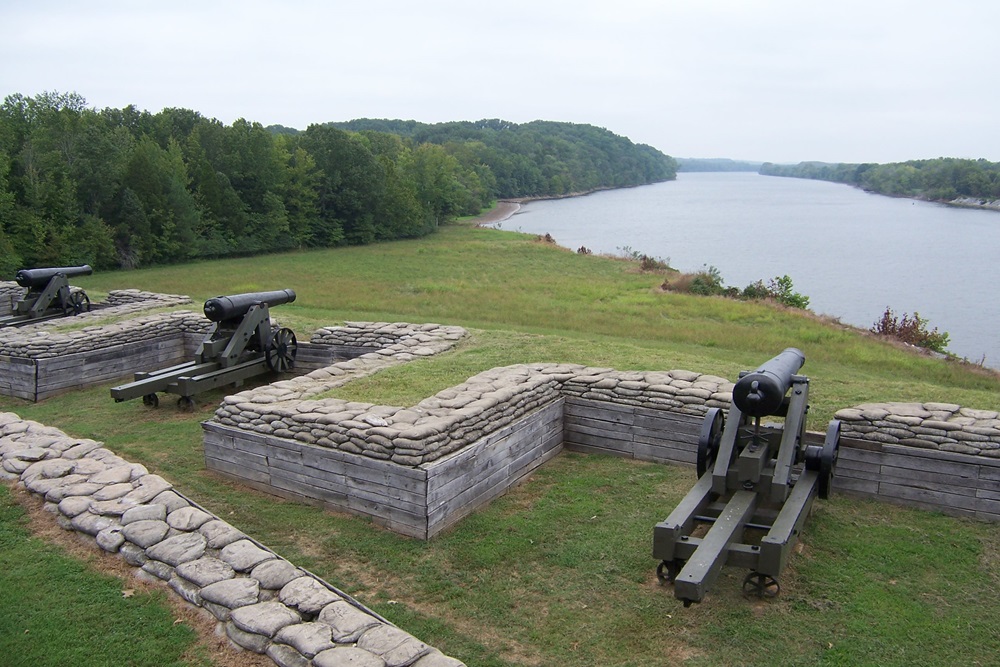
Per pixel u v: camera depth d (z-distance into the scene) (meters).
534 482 8.53
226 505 7.81
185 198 44.28
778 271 50.12
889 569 6.55
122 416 10.97
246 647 4.97
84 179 40.66
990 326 32.69
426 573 6.51
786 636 5.61
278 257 47.53
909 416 7.91
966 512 7.46
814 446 7.26
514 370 9.91
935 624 5.79
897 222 96.00
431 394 9.16
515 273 36.59
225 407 8.66
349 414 7.94
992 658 5.41
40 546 6.32
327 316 20.12
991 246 67.44
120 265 40.41
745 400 6.36
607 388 9.34
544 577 6.48
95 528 6.30
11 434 8.29
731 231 83.00
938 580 6.40
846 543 6.98
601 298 26.88
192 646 5.09
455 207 81.31
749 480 6.46
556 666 5.34
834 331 20.56
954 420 7.80
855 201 151.88
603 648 5.52
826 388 10.03
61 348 12.48
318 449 7.64
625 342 17.27
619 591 6.25
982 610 5.99
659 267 39.16
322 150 59.00
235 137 53.34
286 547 6.94
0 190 35.19
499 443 8.07
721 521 6.02
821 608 5.96
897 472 7.72
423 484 6.95
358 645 4.77
